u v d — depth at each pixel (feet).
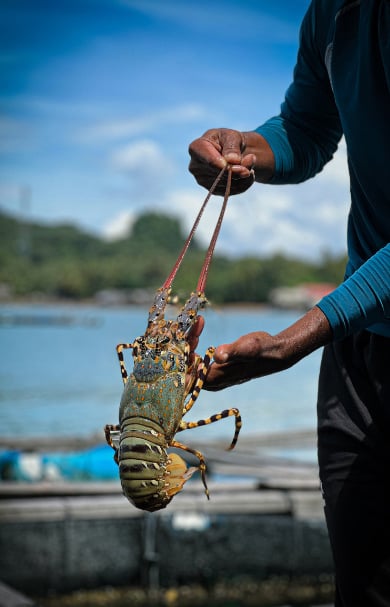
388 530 8.00
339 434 8.32
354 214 8.39
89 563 21.03
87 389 84.38
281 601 21.58
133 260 608.19
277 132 9.43
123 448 7.36
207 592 21.57
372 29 7.60
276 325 285.23
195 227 8.26
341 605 8.60
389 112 7.59
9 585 20.43
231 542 21.80
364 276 6.92
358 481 8.11
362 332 8.34
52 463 29.07
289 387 93.86
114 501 21.30
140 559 21.38
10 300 540.11
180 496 22.15
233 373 6.96
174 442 7.64
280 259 499.51
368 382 8.25
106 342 184.44
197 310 7.93
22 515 20.57
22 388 84.64
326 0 8.66
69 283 541.75
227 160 8.52
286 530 22.06
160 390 7.35
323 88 9.34
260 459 28.32
